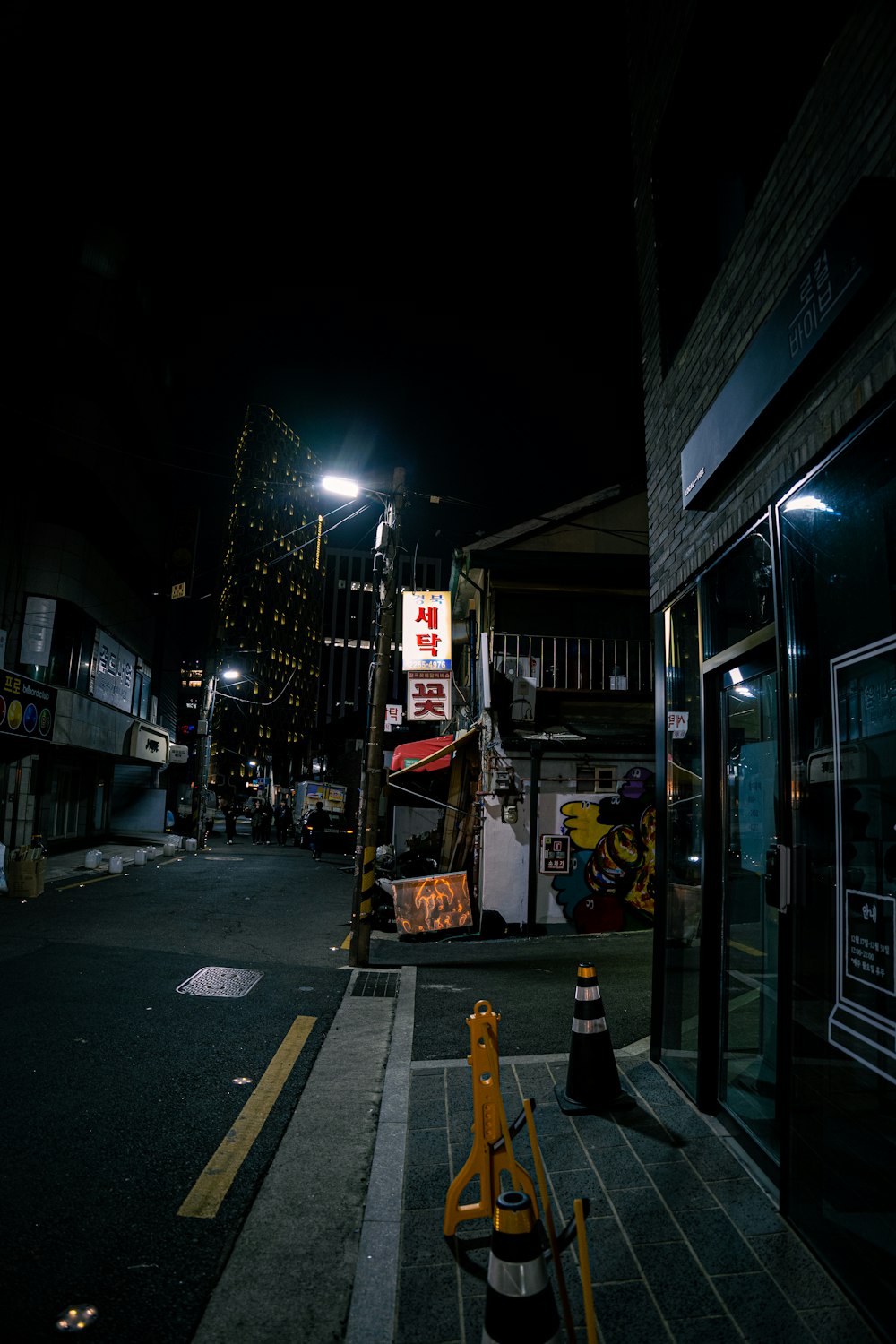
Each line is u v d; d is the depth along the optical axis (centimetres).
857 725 278
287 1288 279
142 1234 314
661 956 510
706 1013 425
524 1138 386
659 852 523
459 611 1798
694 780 480
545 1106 430
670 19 539
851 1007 272
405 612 1317
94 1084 478
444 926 1020
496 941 1087
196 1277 286
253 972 818
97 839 2722
